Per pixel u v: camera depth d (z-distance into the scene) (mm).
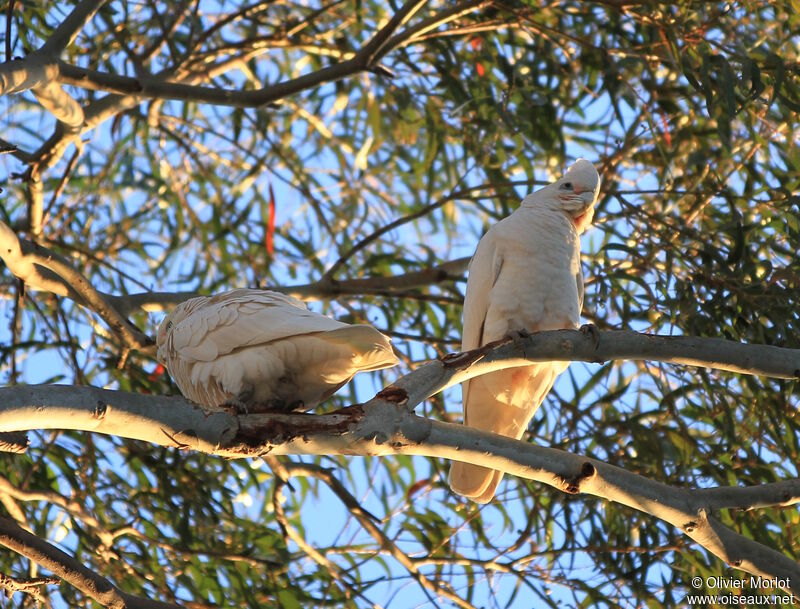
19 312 11477
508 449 7480
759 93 10477
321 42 15156
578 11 13266
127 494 11750
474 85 13477
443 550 11930
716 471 11016
